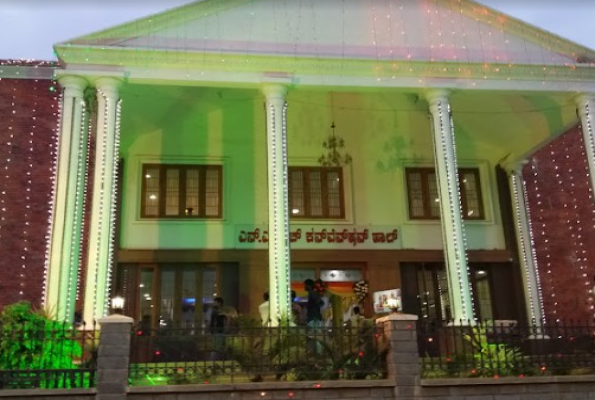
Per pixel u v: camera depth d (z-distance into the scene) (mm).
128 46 12539
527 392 9797
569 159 18656
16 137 15711
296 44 13383
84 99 12734
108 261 11609
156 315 15828
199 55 12602
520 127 16938
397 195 17547
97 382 8602
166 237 16281
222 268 16453
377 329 9938
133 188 16453
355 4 13938
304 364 9703
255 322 10820
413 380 9445
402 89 13438
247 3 13484
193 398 8914
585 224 18031
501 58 14031
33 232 15227
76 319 13305
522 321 17031
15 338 9008
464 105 15852
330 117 17453
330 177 17500
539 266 17781
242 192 16922
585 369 10430
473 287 17531
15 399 8383
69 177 11734
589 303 17438
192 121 16875
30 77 16172
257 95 15484
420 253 17156
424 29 14023
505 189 18188
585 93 13875
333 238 16906
